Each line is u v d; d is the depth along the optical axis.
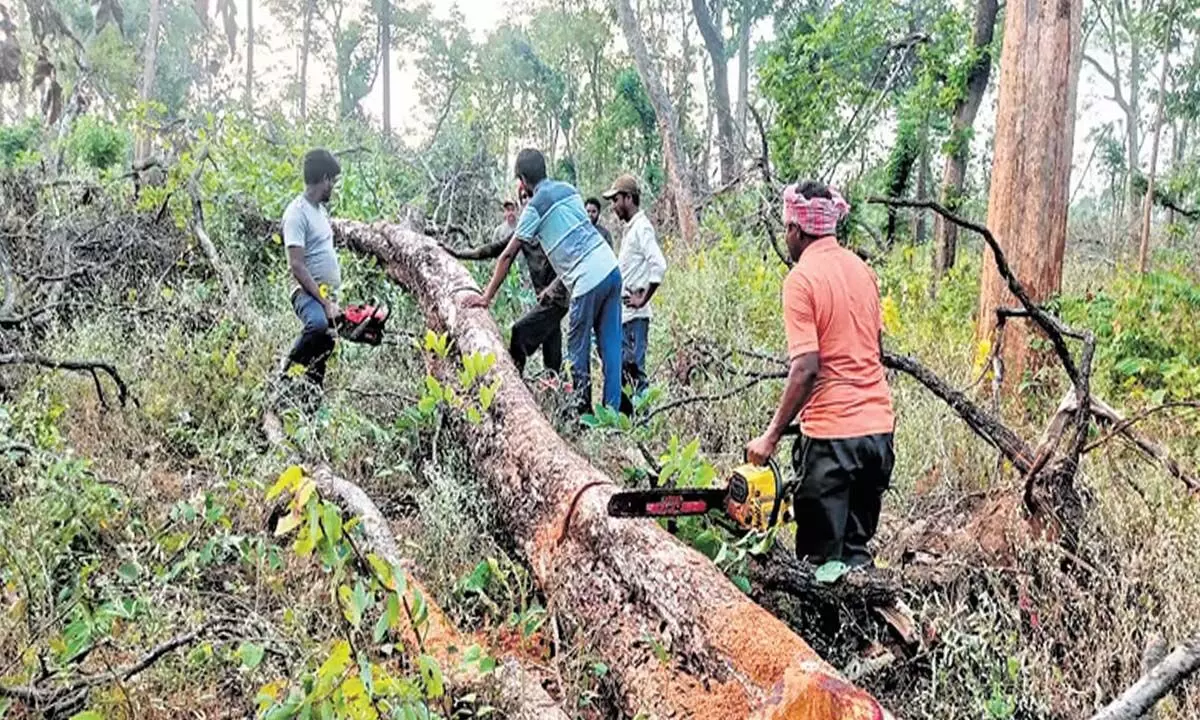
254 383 4.88
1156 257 12.85
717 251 9.02
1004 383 6.33
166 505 3.91
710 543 3.26
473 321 4.97
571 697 2.77
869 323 3.31
